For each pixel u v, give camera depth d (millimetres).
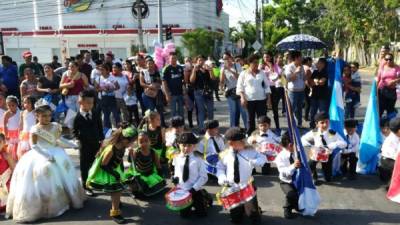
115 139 6281
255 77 10266
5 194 6785
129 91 12016
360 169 8188
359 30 38125
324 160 7477
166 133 8336
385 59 10633
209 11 68812
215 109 16578
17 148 7980
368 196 7070
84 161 7258
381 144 7996
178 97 11555
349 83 12109
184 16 61094
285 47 21812
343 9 37031
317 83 11148
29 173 6383
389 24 35750
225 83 11336
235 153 6035
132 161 7227
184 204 5949
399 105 16203
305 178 6137
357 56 55938
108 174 6227
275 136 8516
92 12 62469
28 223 6285
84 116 7164
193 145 6367
